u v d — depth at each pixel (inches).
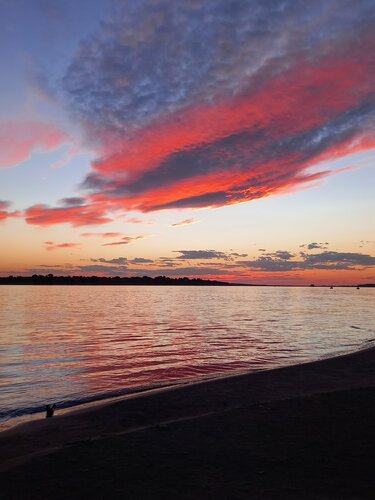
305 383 513.3
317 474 213.2
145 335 1173.1
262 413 335.3
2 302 3174.2
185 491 195.3
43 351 879.1
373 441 260.4
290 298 4852.4
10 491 200.8
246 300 4128.9
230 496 189.6
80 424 367.6
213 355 830.5
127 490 197.9
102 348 922.7
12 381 591.2
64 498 191.8
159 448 257.8
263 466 224.7
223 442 266.4
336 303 3464.6
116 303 3260.3
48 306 2711.6
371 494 190.5
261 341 1042.7
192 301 3791.8
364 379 531.5
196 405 418.6
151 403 431.5
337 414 325.4
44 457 247.3
